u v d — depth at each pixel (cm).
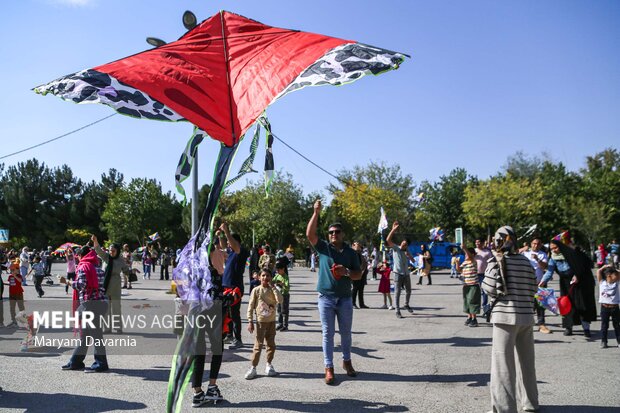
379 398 570
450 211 5744
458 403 552
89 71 566
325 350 638
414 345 879
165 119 603
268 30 654
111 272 949
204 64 598
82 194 6750
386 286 1411
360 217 5206
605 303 843
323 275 656
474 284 1080
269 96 548
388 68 546
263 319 661
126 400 560
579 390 595
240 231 4909
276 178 4925
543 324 996
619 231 5334
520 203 4884
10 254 1441
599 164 7150
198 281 502
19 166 6512
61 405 542
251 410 527
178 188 580
